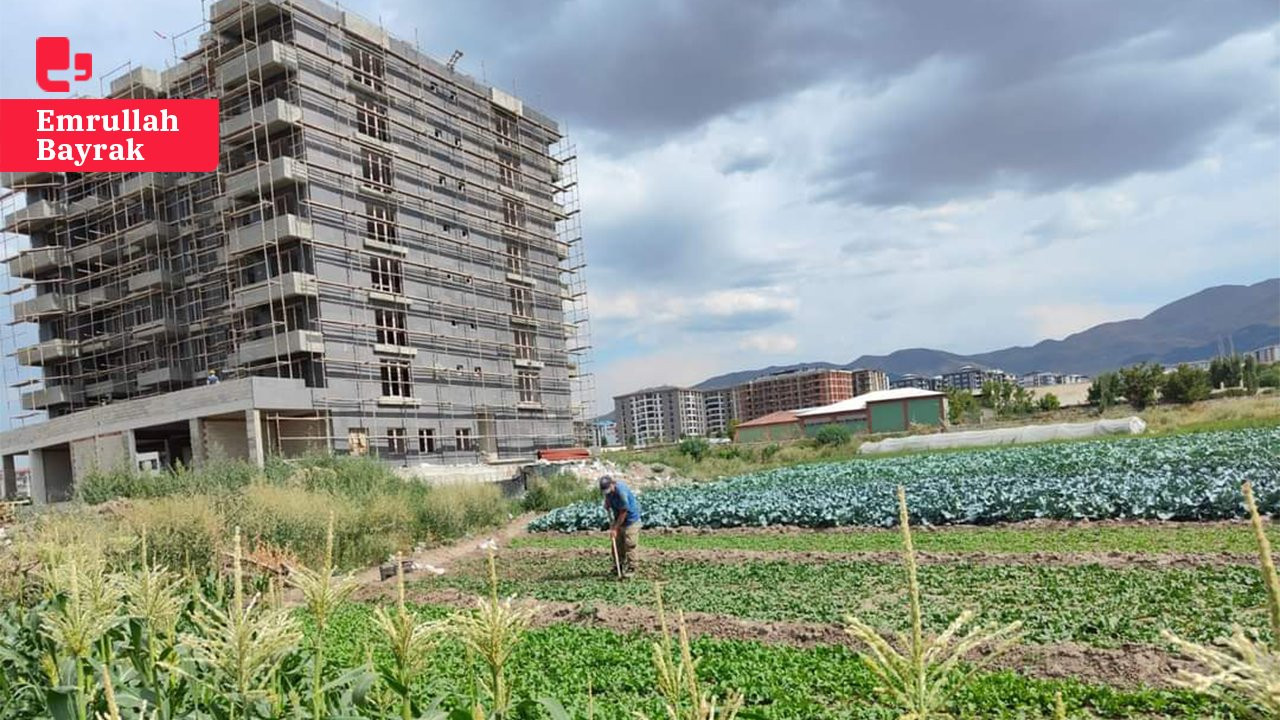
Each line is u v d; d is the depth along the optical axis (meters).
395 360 43.09
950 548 16.62
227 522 16.25
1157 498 18.12
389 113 46.25
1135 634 8.85
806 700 7.38
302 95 40.47
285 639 4.38
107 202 49.03
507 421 50.91
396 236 44.88
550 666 9.22
